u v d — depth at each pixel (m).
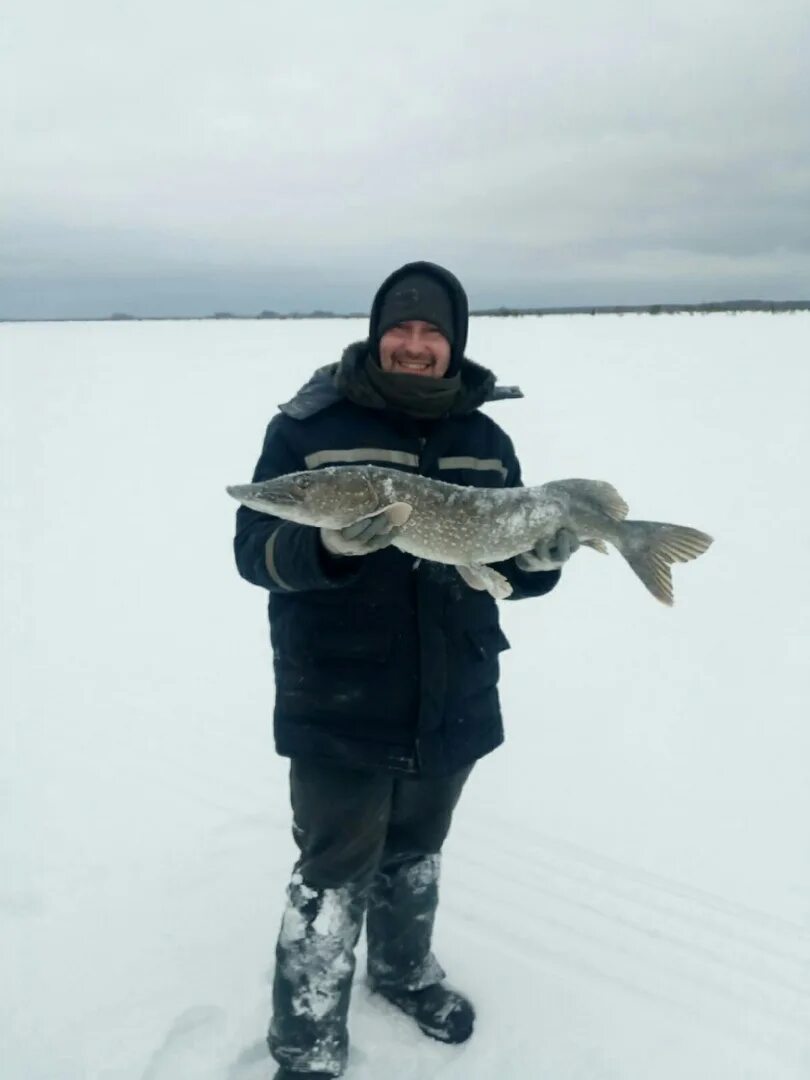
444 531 2.58
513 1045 2.92
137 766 4.52
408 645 2.59
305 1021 2.64
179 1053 2.82
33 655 5.92
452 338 2.71
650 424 13.75
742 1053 2.88
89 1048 2.81
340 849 2.65
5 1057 2.77
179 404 17.98
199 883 3.63
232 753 4.67
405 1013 3.05
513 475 3.07
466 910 3.52
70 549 8.30
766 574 7.13
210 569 7.73
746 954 3.27
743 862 3.76
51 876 3.63
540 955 3.29
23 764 4.52
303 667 2.60
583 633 6.20
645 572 3.04
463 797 4.25
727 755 4.57
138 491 10.49
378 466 2.60
